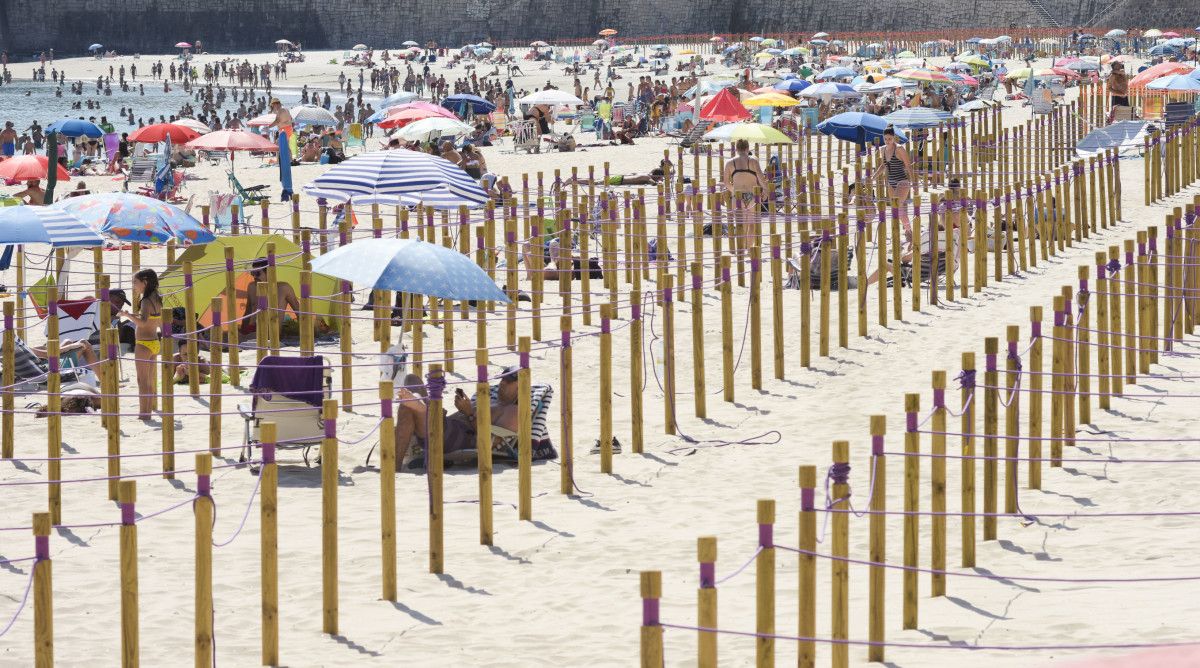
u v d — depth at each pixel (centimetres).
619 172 8219
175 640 1878
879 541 1703
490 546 2312
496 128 10931
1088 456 2723
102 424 3197
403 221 4662
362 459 2939
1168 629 1628
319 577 2150
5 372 3003
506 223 4628
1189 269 3809
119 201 3697
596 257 4897
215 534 2391
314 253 4462
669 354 3069
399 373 2923
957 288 4569
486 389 2298
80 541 2362
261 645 1845
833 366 3616
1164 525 2248
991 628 1739
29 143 11806
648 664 1325
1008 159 8112
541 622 1934
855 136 7000
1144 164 6938
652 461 2869
